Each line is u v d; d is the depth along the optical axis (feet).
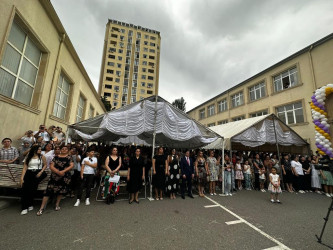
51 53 23.30
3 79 16.29
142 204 15.57
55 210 12.92
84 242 8.67
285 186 26.73
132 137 49.26
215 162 21.29
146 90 172.65
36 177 12.44
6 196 13.78
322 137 11.76
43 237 8.94
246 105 58.95
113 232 9.90
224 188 21.67
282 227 11.75
